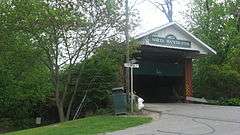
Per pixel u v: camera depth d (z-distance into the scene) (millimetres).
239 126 17922
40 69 27844
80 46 24672
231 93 38469
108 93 26328
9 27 24703
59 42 24375
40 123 30906
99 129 18281
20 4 23859
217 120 20312
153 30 30000
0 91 29141
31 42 24703
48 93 29438
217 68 39000
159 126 18547
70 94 27578
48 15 23125
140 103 24734
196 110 25734
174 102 34750
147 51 32031
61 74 26312
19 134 19031
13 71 27672
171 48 31703
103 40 24812
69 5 23641
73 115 27719
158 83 37719
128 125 19156
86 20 24109
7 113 31047
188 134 15914
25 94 29141
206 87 40250
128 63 23922
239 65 38719
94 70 26812
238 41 40781
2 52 25781
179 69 35688
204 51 34469
